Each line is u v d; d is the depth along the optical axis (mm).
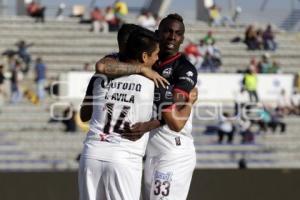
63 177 36375
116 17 66750
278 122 46656
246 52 64688
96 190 19078
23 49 53781
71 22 64312
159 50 20734
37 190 36094
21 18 64188
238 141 48500
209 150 48219
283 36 68438
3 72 43594
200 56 56469
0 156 45906
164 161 21891
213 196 36812
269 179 37250
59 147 46219
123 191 18922
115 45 61312
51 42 61375
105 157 18844
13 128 45719
